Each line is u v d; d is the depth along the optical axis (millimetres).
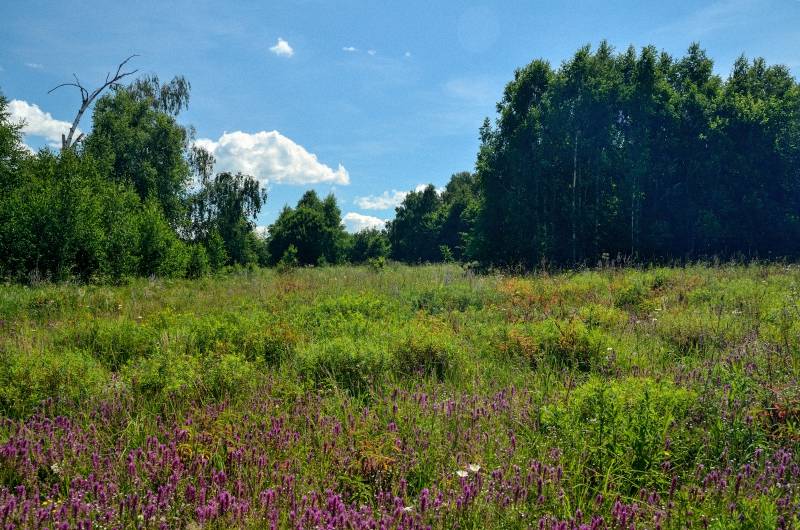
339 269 25750
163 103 38344
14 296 11875
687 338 6699
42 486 2941
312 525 2367
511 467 2984
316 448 3363
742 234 25984
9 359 5113
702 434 3383
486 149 28359
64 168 21578
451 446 3322
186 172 37656
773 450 3299
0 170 21234
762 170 26562
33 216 17922
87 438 3502
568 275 15070
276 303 10641
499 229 27812
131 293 13469
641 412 3346
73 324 8008
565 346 5902
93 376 4809
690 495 2695
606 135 26297
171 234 23891
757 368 4762
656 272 13984
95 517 2498
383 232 76812
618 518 2469
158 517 2467
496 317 8609
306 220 60188
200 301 12203
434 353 5688
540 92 28047
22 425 3590
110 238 20328
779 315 7094
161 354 5418
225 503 2516
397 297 11039
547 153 26484
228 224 45500
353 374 5129
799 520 2439
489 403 4117
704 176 26094
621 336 6652
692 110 26656
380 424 3754
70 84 26656
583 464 3062
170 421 3961
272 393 4605
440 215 66062
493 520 2510
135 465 2945
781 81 33250
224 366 4875
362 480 2982
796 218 25672
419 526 2363
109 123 33500
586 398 3650
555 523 2436
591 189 26969
